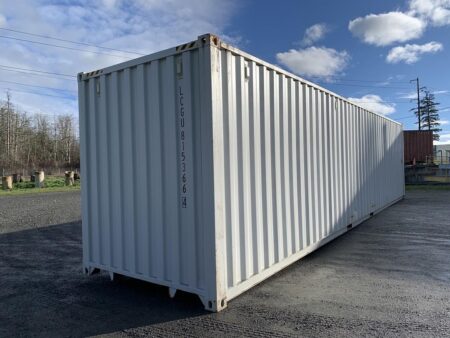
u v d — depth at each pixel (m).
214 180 3.62
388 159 11.57
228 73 3.88
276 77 4.84
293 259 5.16
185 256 3.90
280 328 3.35
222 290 3.75
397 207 11.80
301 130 5.49
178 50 3.83
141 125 4.23
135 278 4.64
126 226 4.45
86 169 4.91
